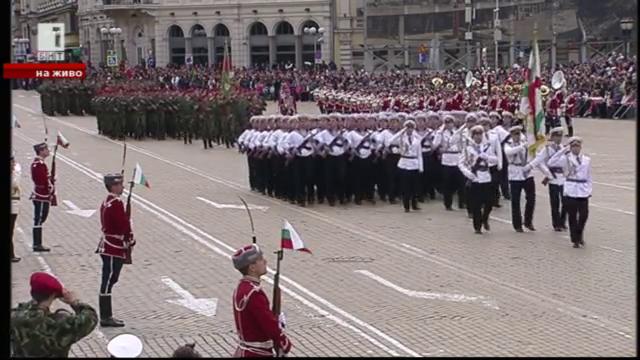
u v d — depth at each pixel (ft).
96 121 354.95
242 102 265.54
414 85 341.82
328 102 324.19
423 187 170.19
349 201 169.37
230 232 141.49
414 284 107.24
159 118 292.20
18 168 121.49
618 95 344.08
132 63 526.57
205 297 102.68
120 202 93.35
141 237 138.00
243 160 237.25
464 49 462.19
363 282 108.47
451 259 120.88
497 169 143.23
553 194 140.46
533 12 421.18
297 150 165.37
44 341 60.64
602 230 140.97
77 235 141.08
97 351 83.20
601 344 83.10
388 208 163.73
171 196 178.70
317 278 110.73
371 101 274.98
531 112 144.77
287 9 524.52
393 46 485.15
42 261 122.62
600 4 396.78
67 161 235.61
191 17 534.78
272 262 119.44
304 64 529.86
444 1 465.88
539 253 124.16
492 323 90.79
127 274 114.32
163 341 86.07
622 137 280.10
